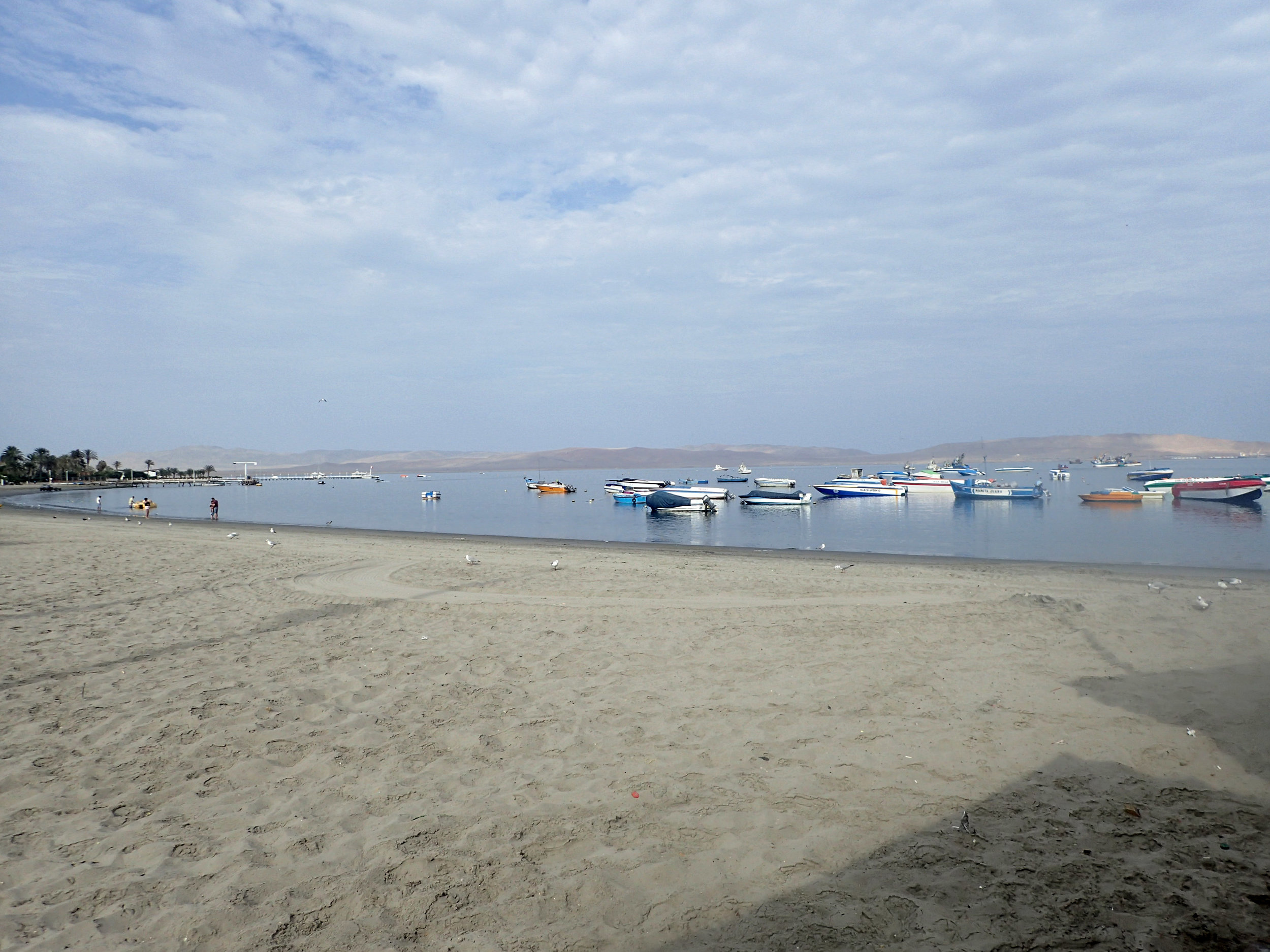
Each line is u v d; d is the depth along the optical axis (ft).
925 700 25.73
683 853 15.74
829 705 25.44
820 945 12.50
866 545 111.96
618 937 12.89
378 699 26.63
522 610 44.27
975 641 34.83
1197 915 13.12
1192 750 20.72
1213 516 166.81
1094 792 18.26
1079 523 151.53
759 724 23.65
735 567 66.39
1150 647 32.94
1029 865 14.96
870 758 20.67
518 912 13.66
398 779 19.77
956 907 13.55
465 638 36.52
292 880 14.80
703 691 27.30
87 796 18.80
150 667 31.07
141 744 22.26
